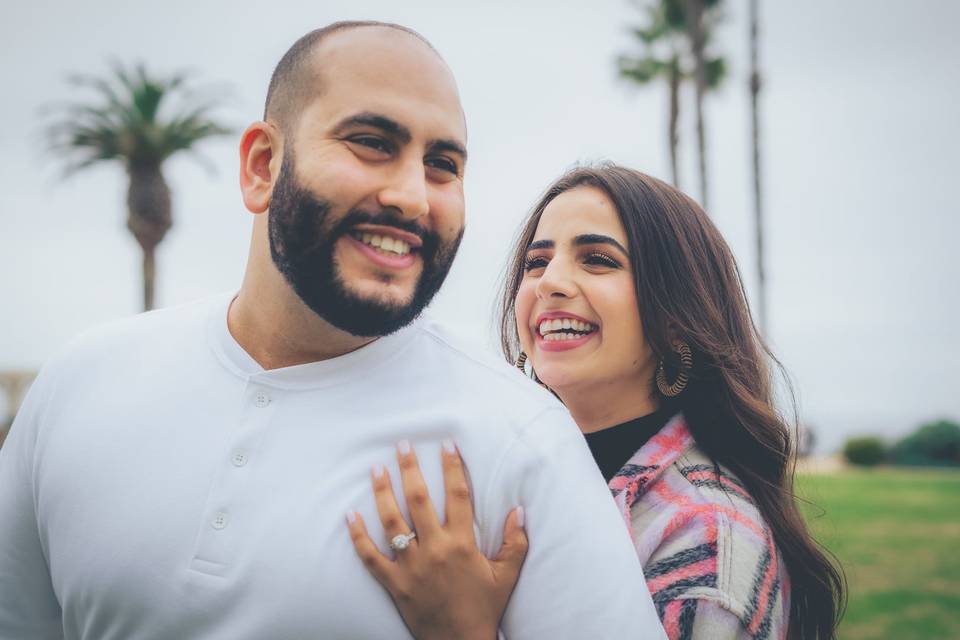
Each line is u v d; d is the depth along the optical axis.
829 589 2.36
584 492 1.68
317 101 1.64
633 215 2.44
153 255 24.48
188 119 23.95
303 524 1.59
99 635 1.67
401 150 1.64
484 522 1.66
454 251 1.74
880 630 6.69
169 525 1.62
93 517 1.67
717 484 2.25
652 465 2.30
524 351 2.60
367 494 1.64
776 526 2.34
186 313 1.94
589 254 2.44
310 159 1.62
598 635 1.58
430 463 1.68
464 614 1.59
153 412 1.73
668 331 2.41
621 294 2.40
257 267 1.77
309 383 1.72
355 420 1.69
